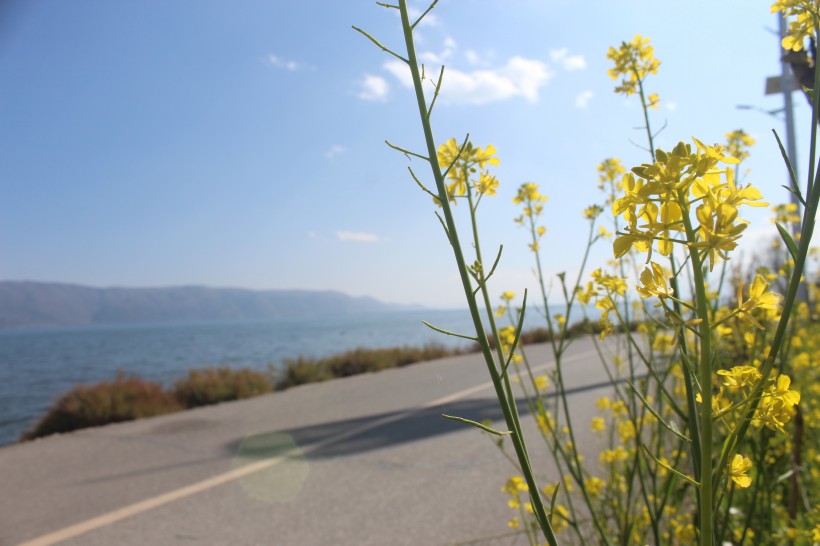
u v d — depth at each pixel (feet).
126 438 25.04
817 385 12.00
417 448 21.38
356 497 16.49
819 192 3.11
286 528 14.56
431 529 13.89
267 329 515.91
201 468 19.98
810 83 6.88
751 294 3.02
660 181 2.86
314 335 327.67
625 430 11.00
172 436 25.16
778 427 3.03
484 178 5.56
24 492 17.93
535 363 45.14
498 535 12.31
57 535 14.58
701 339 2.98
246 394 41.27
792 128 22.48
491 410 27.43
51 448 23.56
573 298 8.64
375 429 24.89
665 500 7.05
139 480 18.81
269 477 18.69
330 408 30.86
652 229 2.93
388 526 14.28
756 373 3.40
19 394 84.17
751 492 9.25
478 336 3.69
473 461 19.24
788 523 8.84
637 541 8.91
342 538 13.82
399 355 62.28
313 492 17.10
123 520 15.42
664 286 3.02
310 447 22.36
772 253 14.67
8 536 14.62
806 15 4.45
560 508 9.33
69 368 142.92
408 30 4.01
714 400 3.54
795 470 8.45
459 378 40.73
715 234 2.74
